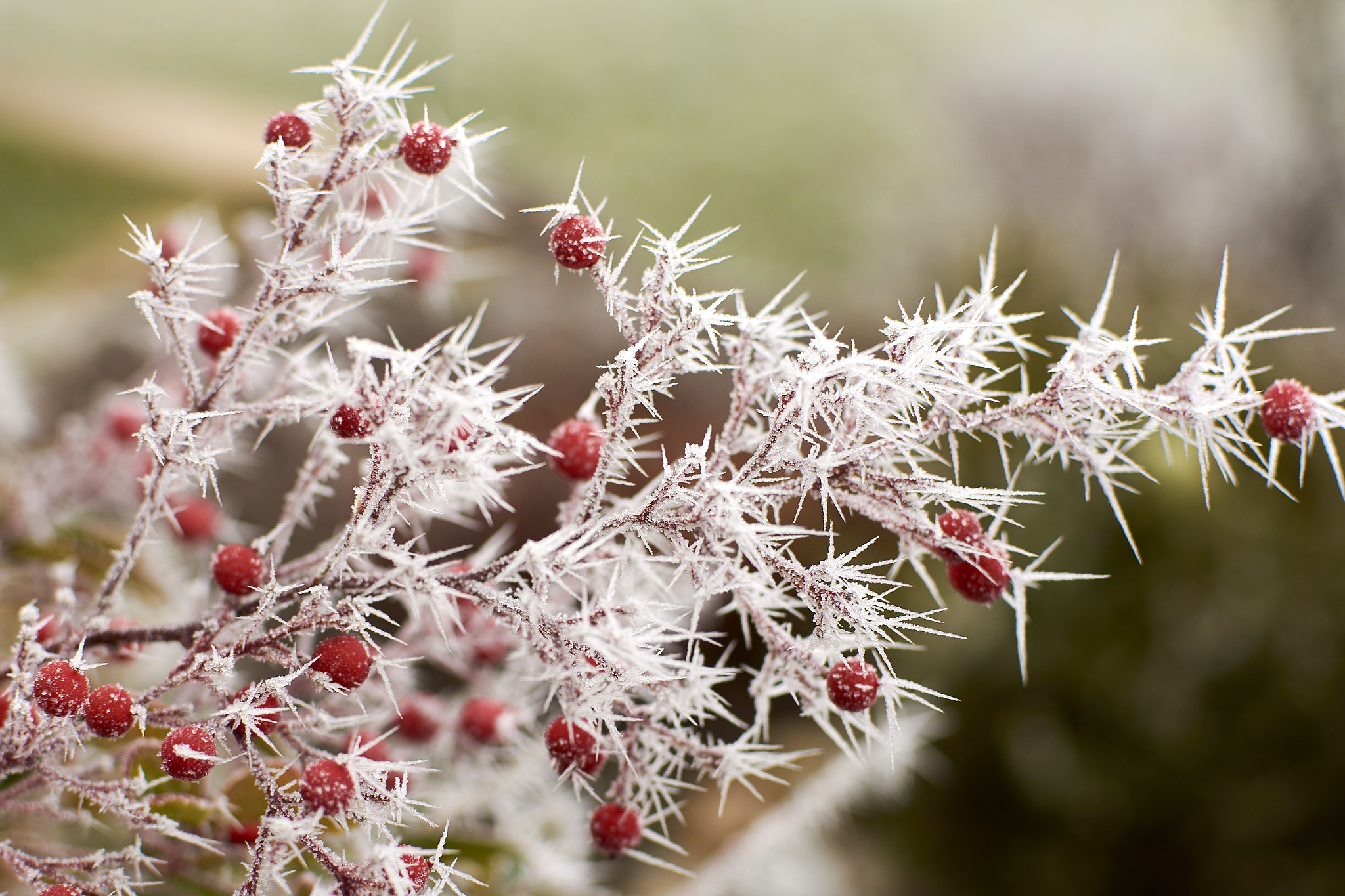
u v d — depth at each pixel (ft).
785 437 1.24
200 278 1.32
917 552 1.27
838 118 13.24
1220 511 3.16
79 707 1.23
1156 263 4.90
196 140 9.53
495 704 1.48
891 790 1.85
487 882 1.57
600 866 2.73
